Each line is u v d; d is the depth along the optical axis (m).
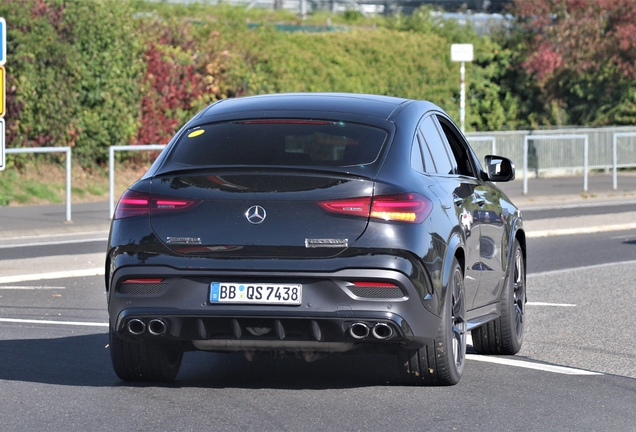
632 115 107.69
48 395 20.42
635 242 52.91
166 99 79.12
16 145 68.81
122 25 74.31
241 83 84.44
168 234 19.58
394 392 20.73
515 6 111.56
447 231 20.41
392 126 21.06
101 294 35.78
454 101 107.81
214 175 19.70
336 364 23.98
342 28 104.44
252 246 19.20
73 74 71.12
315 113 21.28
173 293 19.45
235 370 23.25
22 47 67.44
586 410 19.38
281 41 93.38
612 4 104.75
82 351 25.39
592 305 33.53
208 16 91.00
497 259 24.31
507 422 18.39
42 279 39.72
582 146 91.50
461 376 22.30
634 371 23.33
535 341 27.31
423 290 19.42
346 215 19.20
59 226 54.94
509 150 86.69
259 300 19.17
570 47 106.50
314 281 19.08
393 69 100.38
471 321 23.12
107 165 74.56
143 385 21.47
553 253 48.44
